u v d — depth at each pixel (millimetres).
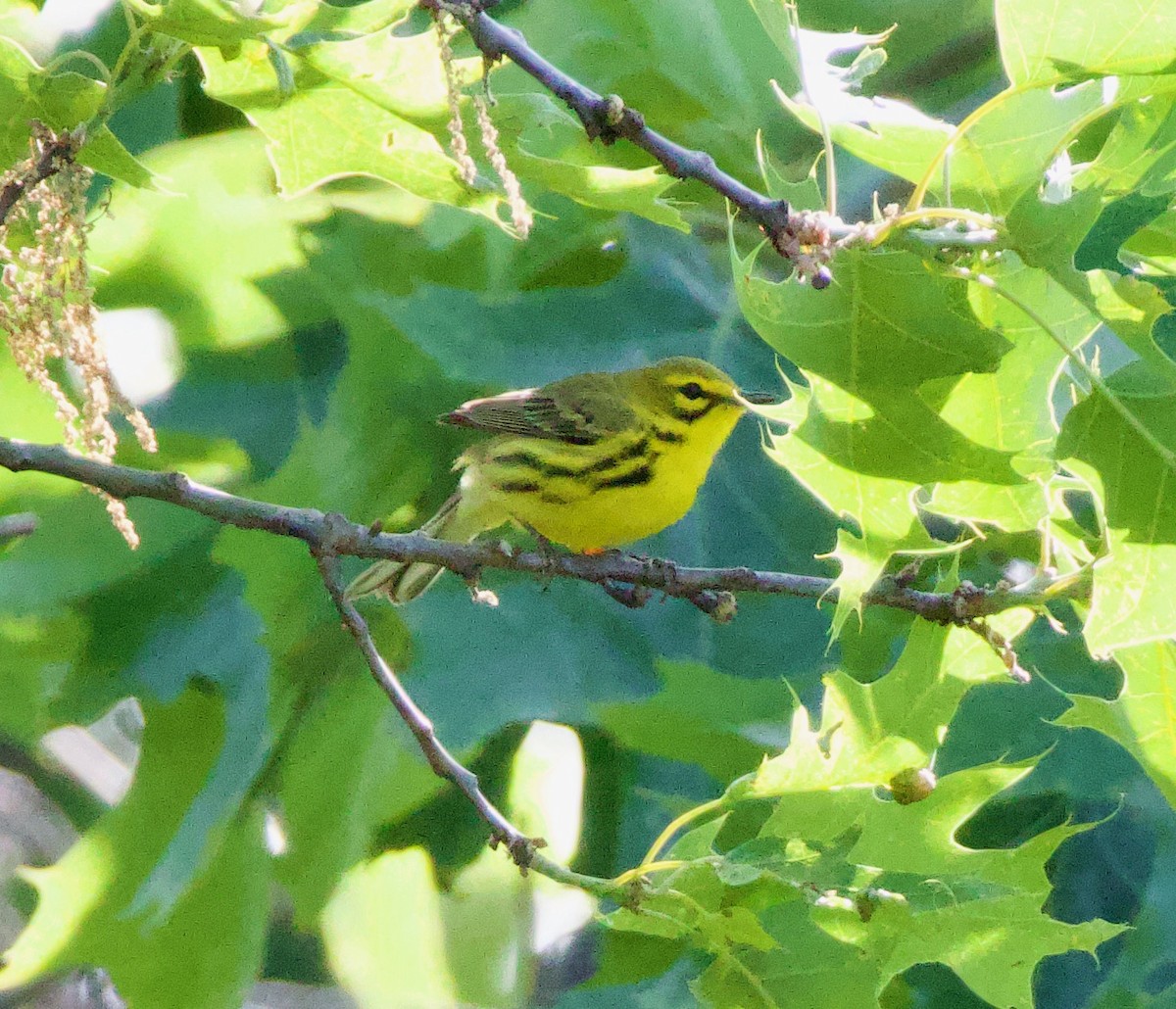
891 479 6012
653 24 11141
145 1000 10797
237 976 10953
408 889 12586
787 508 11812
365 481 11227
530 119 6547
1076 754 11047
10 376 10625
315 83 6457
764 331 5957
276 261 11125
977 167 6172
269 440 11297
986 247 5961
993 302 6711
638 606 8352
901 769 6500
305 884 11234
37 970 10859
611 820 11703
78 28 9492
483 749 12289
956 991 10883
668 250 12000
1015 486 6406
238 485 11281
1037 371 6777
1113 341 10164
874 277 5965
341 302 11055
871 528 6027
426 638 11047
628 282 11727
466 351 11023
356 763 11188
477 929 12578
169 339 11234
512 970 12539
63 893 10797
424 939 12508
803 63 6254
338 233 11227
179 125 11133
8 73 6297
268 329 11250
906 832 6656
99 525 11047
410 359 11180
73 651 11016
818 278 5980
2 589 10789
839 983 6496
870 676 11336
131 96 6352
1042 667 11250
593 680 10992
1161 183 6758
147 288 11109
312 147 6793
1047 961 11414
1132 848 11422
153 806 10984
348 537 7480
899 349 5980
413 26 11094
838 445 6012
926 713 6570
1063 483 6977
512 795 12328
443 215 11164
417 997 12414
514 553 8023
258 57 6359
